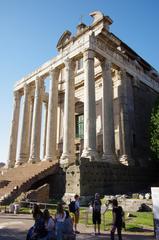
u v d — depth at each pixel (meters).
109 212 19.95
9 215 19.41
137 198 22.31
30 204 22.42
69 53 34.59
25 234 12.93
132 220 16.75
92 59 31.05
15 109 43.56
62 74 47.00
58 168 28.89
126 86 36.09
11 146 41.09
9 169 36.62
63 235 8.31
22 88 43.56
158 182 32.62
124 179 29.31
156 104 31.94
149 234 13.26
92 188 25.56
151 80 42.59
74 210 13.83
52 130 33.91
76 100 43.09
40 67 40.00
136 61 41.06
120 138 33.62
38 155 35.97
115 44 36.88
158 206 11.45
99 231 13.28
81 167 25.41
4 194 24.69
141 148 35.44
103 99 32.22
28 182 25.97
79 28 44.41
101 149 36.81
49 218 7.86
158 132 29.38
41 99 39.06
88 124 28.28
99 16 38.16
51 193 28.17
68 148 29.94
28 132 40.50
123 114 34.00
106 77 32.62
